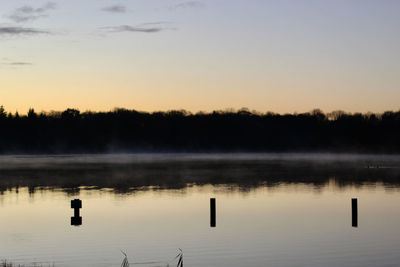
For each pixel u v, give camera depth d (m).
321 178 90.69
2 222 42.25
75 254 30.38
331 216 45.38
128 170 117.25
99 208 50.84
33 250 31.39
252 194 63.72
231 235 36.53
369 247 32.41
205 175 99.25
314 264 28.22
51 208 50.91
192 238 35.34
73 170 117.38
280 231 38.09
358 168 123.25
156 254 30.42
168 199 58.59
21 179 89.56
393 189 70.12
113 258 29.36
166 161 172.12
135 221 42.75
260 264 28.12
